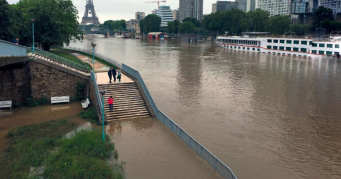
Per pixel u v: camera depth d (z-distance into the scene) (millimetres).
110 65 58438
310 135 32156
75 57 73000
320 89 52812
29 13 63719
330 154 27703
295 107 42031
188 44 170250
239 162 25766
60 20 72062
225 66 79062
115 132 30094
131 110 35156
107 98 36250
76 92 40625
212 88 52812
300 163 25844
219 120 36406
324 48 98938
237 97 47031
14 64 37094
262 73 68375
